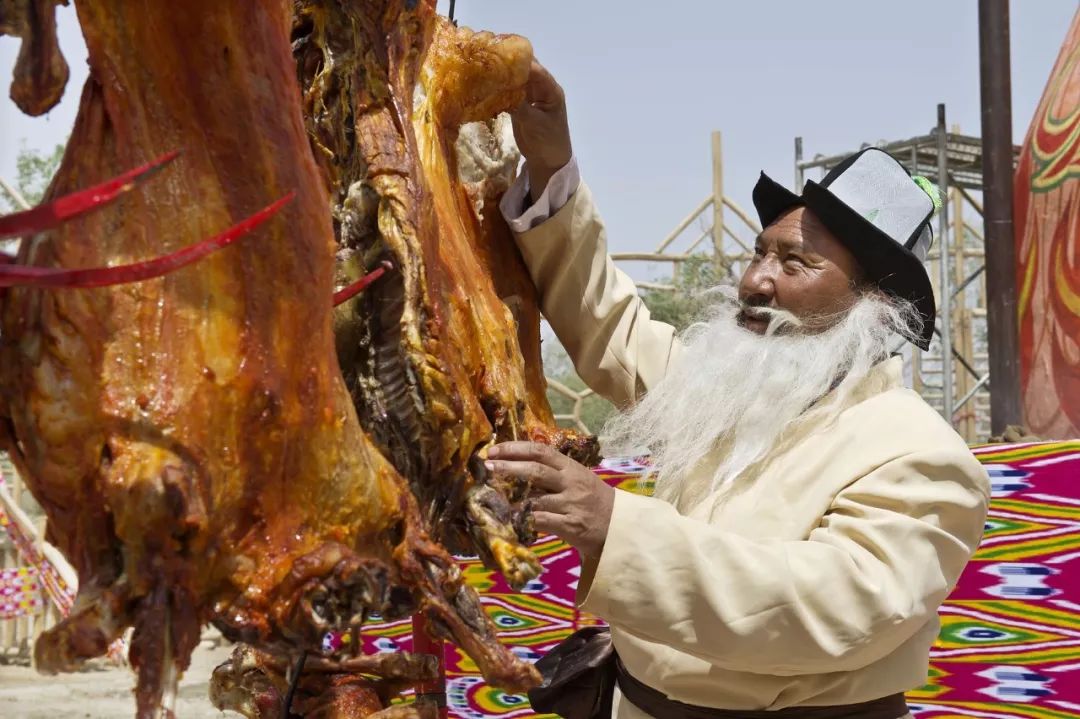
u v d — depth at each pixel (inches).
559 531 76.2
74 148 53.1
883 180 100.3
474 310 73.1
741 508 89.7
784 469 89.7
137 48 53.1
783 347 94.8
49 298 49.8
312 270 56.8
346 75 70.0
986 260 299.0
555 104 90.1
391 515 60.6
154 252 52.2
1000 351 296.4
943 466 84.0
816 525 86.6
